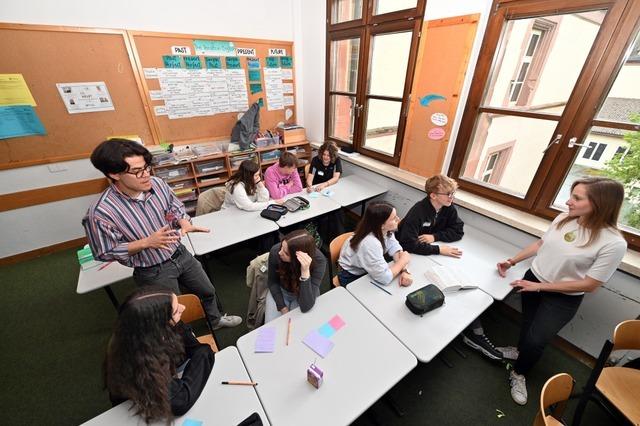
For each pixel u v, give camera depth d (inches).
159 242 53.8
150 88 117.5
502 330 80.8
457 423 59.2
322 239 119.6
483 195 89.0
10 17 88.8
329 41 129.0
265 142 145.0
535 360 60.4
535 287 58.2
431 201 75.9
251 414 37.3
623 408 46.2
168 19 112.7
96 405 62.1
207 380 41.4
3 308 87.4
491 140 85.0
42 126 102.3
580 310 69.0
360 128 128.6
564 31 64.6
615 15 56.2
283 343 47.4
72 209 115.4
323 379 41.6
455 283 59.6
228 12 123.8
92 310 86.7
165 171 123.6
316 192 112.3
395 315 53.4
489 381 67.2
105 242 51.2
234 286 98.0
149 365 34.7
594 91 61.9
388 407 61.9
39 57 95.6
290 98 155.7
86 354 73.2
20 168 102.3
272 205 97.6
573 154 67.7
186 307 54.0
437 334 49.4
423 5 89.4
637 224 62.2
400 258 67.0
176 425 36.0
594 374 48.3
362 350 46.1
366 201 120.5
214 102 133.7
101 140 114.3
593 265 51.7
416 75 96.7
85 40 100.7
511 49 74.5
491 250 76.2
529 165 77.6
